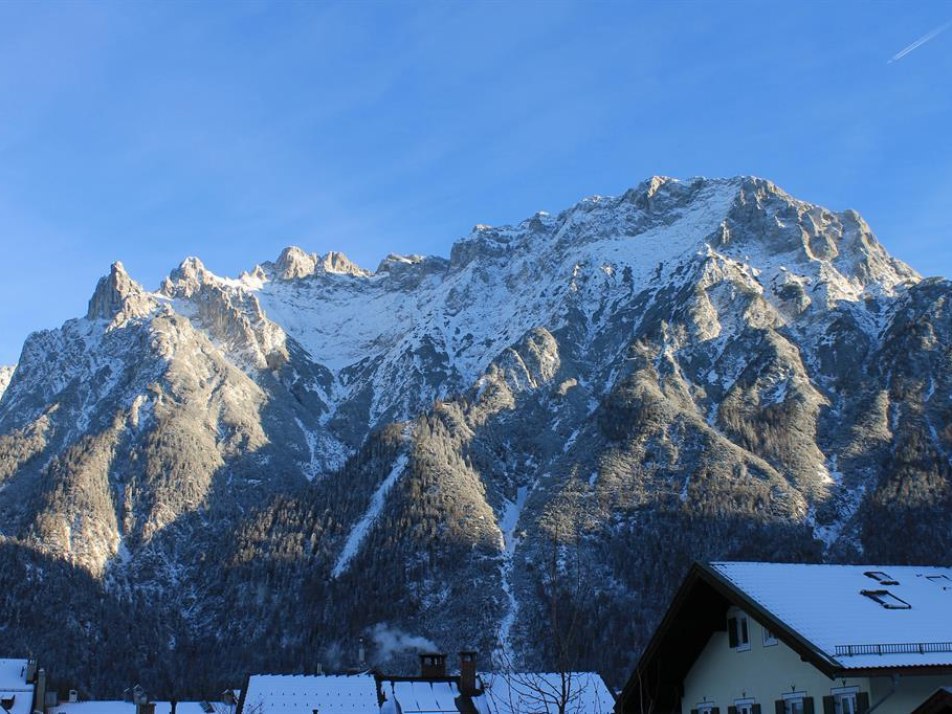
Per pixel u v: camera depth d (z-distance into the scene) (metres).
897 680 43.38
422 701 95.81
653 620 190.75
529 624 192.62
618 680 164.88
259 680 97.44
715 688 52.41
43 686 136.62
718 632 52.66
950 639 45.66
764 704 49.22
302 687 96.94
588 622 186.12
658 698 54.50
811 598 48.53
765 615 46.66
